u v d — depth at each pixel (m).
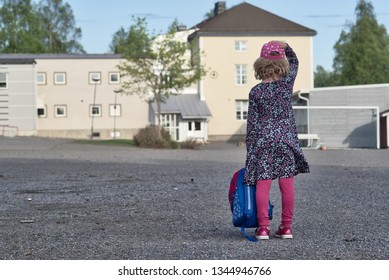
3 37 110.00
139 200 14.82
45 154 43.16
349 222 10.80
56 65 88.44
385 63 116.12
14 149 50.56
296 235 9.40
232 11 91.50
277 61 8.91
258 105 8.90
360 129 66.31
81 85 88.75
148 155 42.91
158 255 7.98
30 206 13.93
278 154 8.83
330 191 16.48
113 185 19.02
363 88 66.50
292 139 8.88
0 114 84.94
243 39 88.69
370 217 11.43
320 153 47.41
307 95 69.38
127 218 11.74
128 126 89.31
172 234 9.76
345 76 116.81
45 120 88.31
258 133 8.87
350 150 55.59
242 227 9.08
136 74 66.12
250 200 8.92
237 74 88.94
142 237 9.48
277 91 8.85
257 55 89.06
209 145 73.00
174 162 33.41
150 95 87.06
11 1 111.31
